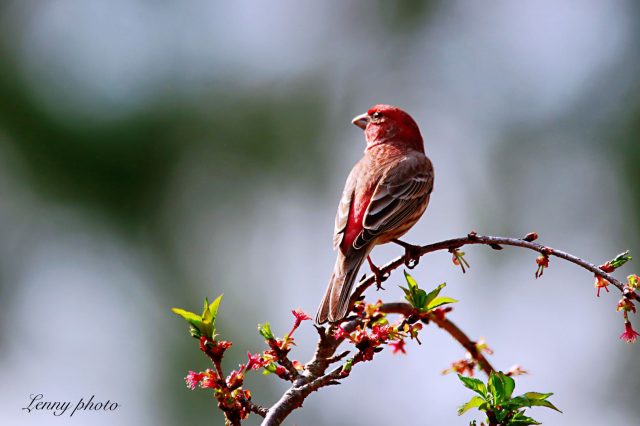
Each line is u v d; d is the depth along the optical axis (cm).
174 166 1482
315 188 1612
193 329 566
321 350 594
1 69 1432
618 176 1620
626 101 1669
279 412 552
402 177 889
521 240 637
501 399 562
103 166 1439
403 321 592
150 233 1465
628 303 586
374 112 1034
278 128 1628
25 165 1417
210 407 1284
